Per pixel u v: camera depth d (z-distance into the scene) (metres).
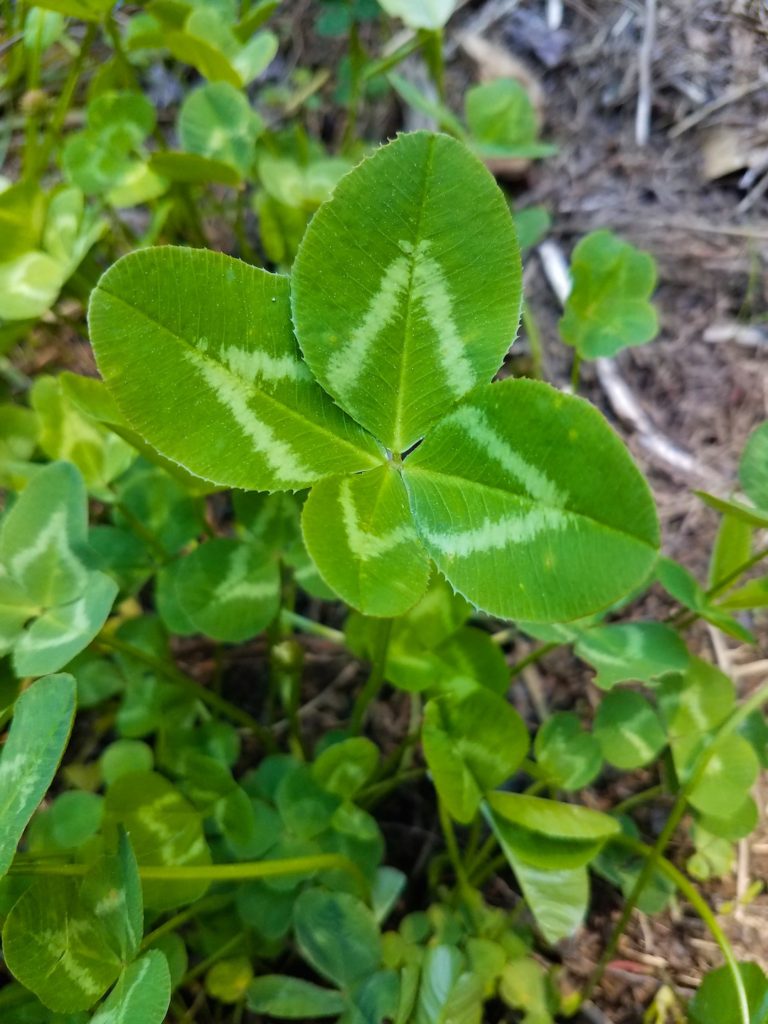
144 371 0.06
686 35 0.14
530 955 0.10
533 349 0.13
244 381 0.06
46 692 0.06
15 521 0.08
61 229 0.11
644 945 0.10
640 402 0.13
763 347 0.13
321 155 0.14
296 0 0.17
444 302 0.06
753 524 0.08
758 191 0.14
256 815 0.09
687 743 0.09
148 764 0.10
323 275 0.06
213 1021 0.10
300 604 0.13
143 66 0.16
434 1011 0.08
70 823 0.09
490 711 0.08
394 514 0.06
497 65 0.15
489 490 0.06
